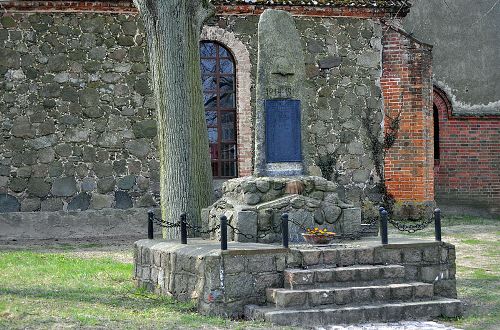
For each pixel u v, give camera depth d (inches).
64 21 818.2
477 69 1098.1
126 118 830.5
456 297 449.7
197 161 620.7
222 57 874.8
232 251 411.5
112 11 827.4
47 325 364.2
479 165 1085.8
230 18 861.2
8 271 541.0
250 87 866.8
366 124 887.1
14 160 803.4
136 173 829.8
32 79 809.5
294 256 422.9
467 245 716.7
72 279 519.5
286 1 863.7
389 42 896.9
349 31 887.1
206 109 872.9
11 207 800.9
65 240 786.8
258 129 523.5
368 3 880.9
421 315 414.0
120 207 824.9
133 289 490.6
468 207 1082.7
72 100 818.2
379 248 438.6
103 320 383.9
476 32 1109.1
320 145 877.2
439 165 1080.8
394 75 895.1
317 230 460.1
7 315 379.9
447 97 1083.9
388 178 893.8
